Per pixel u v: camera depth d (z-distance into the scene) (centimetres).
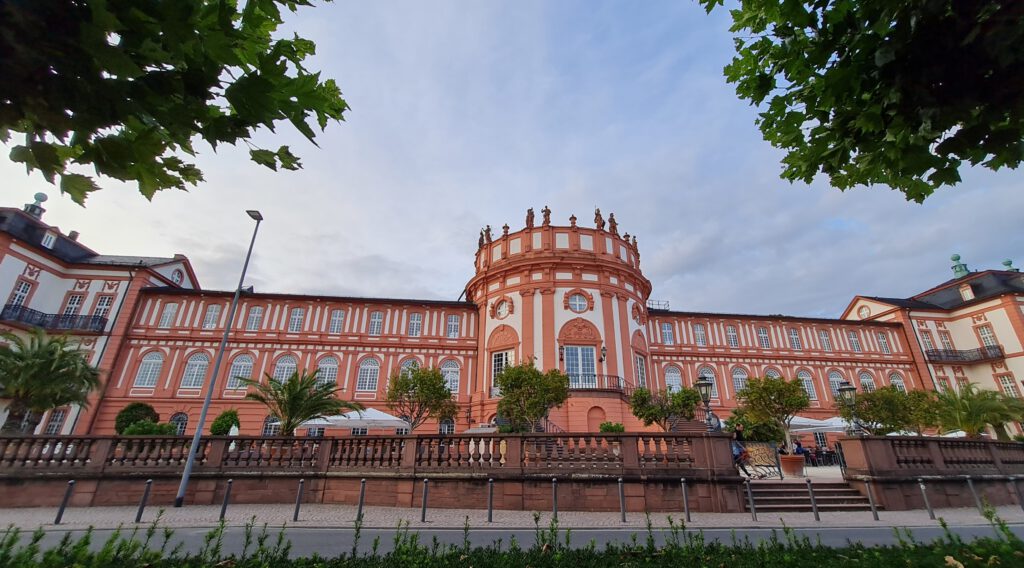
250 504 1337
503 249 3316
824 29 341
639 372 3102
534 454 1275
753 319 4031
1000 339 3925
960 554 483
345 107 241
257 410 3016
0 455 1347
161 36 194
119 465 1374
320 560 467
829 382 3903
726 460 1236
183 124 225
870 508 1275
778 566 466
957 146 336
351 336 3362
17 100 204
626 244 3409
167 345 3131
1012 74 292
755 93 423
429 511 1201
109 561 412
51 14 183
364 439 1414
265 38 237
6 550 370
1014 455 1603
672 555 495
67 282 3125
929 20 295
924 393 2442
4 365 1748
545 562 477
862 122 338
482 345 3200
